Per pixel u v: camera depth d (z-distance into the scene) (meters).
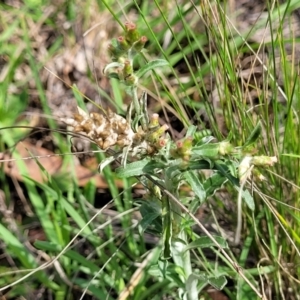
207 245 0.23
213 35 0.28
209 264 0.29
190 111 0.36
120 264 0.31
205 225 0.32
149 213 0.22
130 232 0.30
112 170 0.34
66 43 0.40
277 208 0.28
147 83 0.37
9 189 0.35
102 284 0.29
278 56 0.35
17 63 0.39
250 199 0.20
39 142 0.36
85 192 0.33
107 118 0.19
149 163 0.20
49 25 0.41
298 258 0.28
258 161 0.19
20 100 0.37
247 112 0.28
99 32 0.40
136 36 0.20
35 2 0.41
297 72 0.26
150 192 0.23
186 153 0.19
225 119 0.29
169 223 0.21
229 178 0.20
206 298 0.29
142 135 0.19
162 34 0.38
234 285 0.30
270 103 0.32
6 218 0.32
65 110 0.38
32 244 0.33
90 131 0.18
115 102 0.34
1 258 0.32
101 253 0.30
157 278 0.30
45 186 0.30
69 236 0.31
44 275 0.30
